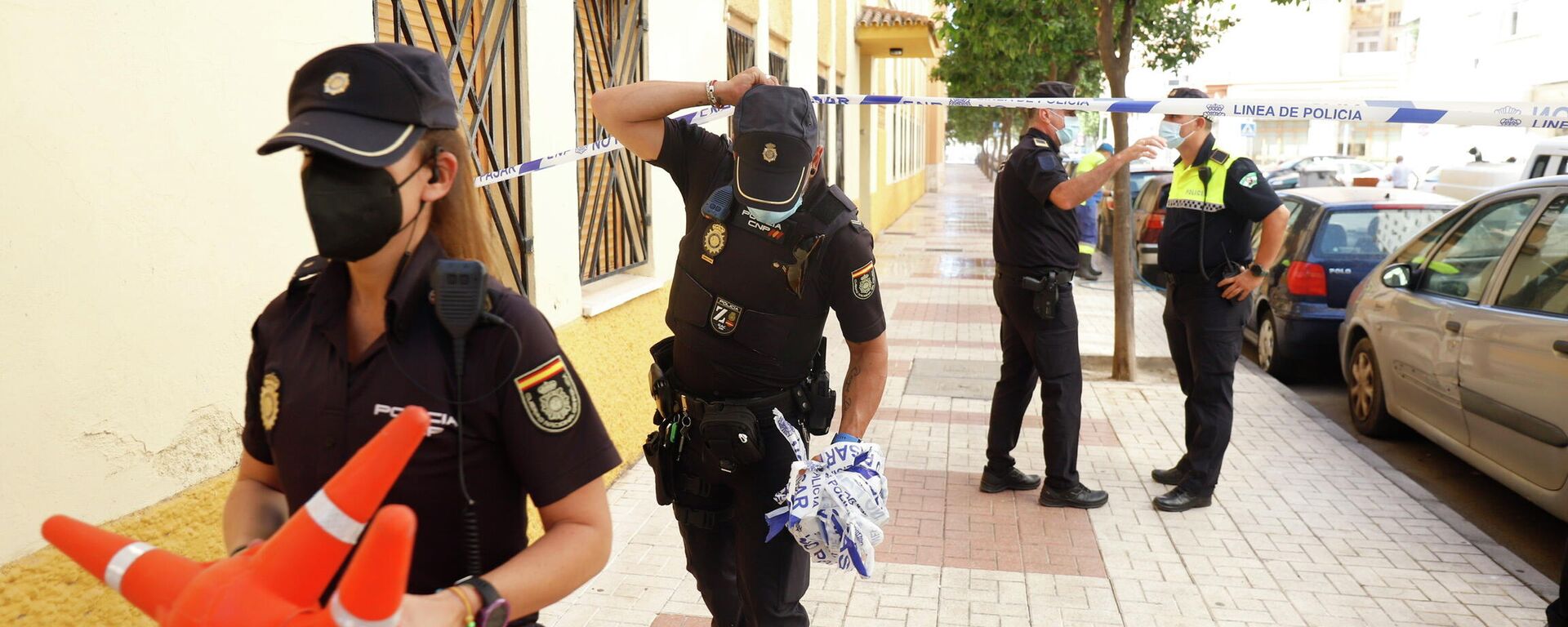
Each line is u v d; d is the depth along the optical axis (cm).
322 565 112
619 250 570
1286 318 767
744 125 229
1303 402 683
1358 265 756
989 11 1082
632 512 470
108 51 226
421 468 135
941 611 378
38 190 211
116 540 121
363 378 136
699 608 374
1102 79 2117
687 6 637
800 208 249
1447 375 516
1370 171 2541
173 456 250
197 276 254
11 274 206
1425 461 599
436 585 142
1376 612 376
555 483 143
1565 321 421
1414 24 4016
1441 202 774
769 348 255
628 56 550
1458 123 304
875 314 260
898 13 1684
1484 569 412
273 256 281
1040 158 438
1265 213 445
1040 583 402
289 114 132
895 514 479
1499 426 466
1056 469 481
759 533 266
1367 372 640
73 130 218
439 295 132
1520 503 532
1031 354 476
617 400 523
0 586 207
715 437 254
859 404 264
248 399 153
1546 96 2873
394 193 129
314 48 297
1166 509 478
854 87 1659
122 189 231
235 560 116
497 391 138
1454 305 520
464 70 383
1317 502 491
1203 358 473
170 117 244
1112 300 1163
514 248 419
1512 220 507
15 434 209
